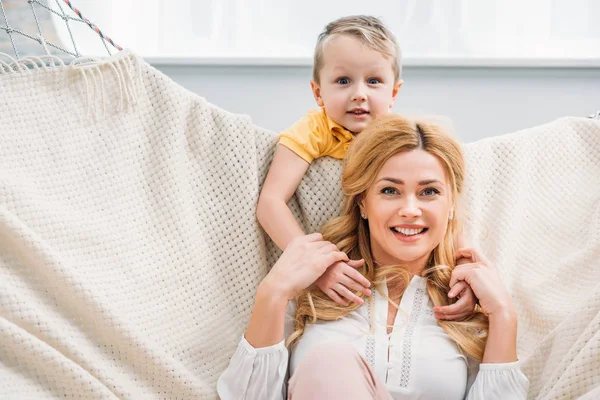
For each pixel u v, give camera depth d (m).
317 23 2.40
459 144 1.37
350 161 1.40
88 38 2.39
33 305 1.20
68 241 1.30
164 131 1.47
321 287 1.36
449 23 2.37
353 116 1.53
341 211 1.53
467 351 1.29
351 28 1.52
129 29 2.40
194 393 1.29
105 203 1.38
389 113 1.41
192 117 1.52
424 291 1.37
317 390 1.06
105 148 1.41
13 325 1.14
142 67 1.48
